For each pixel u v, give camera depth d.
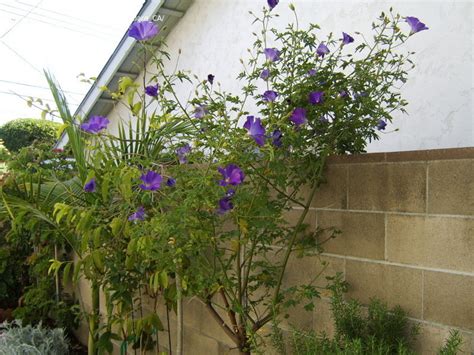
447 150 1.46
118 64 4.35
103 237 2.23
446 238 1.46
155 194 1.79
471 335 1.39
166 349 2.77
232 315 1.93
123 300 2.38
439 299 1.47
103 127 1.84
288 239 1.89
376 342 1.50
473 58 1.98
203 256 1.85
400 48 2.27
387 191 1.63
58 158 3.14
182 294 2.04
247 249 2.00
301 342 1.71
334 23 2.65
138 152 2.18
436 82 2.12
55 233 2.64
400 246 1.58
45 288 3.68
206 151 1.88
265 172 1.66
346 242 1.76
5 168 3.45
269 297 2.00
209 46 3.76
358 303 1.66
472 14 1.98
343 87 1.64
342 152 1.84
